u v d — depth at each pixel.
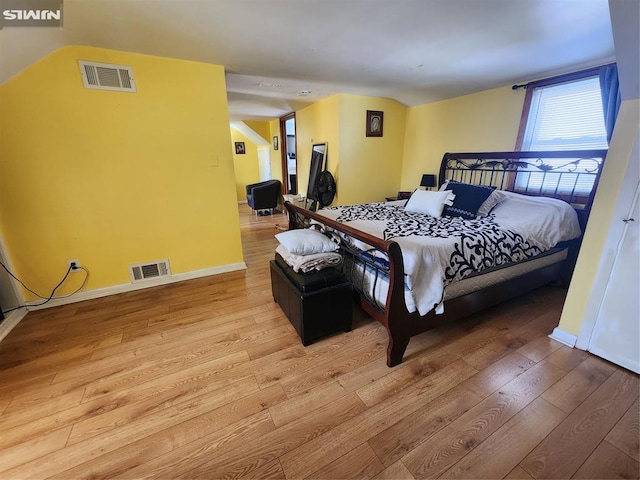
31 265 2.34
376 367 1.73
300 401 1.49
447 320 1.88
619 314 1.65
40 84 2.11
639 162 1.49
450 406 1.45
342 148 4.12
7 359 1.81
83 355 1.85
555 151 2.69
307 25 1.87
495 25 1.89
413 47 2.23
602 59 2.44
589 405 1.44
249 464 1.19
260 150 7.80
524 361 1.76
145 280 2.81
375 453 1.22
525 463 1.17
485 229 2.17
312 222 2.69
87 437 1.30
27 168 2.20
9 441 1.29
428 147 4.23
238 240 3.20
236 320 2.24
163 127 2.57
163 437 1.30
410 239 1.89
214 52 2.35
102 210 2.51
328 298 1.90
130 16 1.73
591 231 1.71
